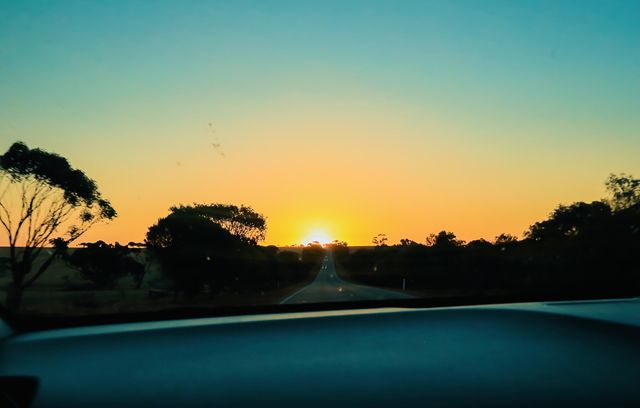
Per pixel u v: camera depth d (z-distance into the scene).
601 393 2.63
